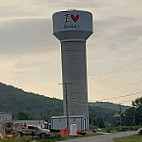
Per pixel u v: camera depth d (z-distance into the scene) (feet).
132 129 402.72
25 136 213.87
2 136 201.16
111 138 201.16
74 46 364.38
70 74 361.71
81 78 361.51
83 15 363.35
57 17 365.61
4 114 357.82
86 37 368.07
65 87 336.29
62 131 249.34
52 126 326.85
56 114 602.44
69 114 353.92
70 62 362.94
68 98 357.20
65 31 360.48
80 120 327.47
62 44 368.48
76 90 358.84
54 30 369.30
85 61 367.86
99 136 234.58
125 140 169.89
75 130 250.78
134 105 555.69
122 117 545.03
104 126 533.14
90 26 367.66
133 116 538.88
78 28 359.66
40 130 221.46
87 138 210.79
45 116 575.38
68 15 361.92
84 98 359.46
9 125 234.58
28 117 508.53
